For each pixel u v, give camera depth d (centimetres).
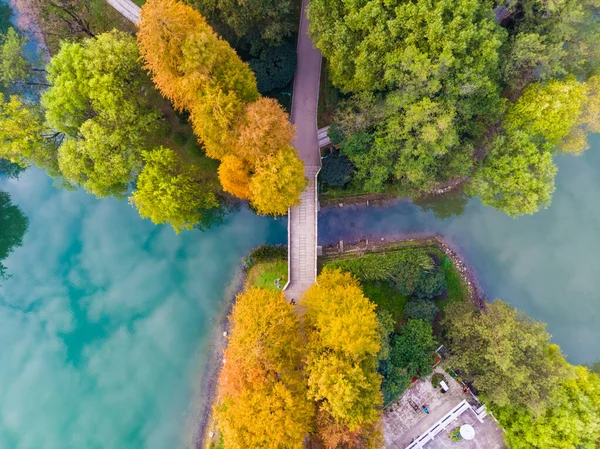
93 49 2984
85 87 2977
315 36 3147
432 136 2831
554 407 2945
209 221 3988
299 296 3594
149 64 2889
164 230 4006
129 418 3738
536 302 3806
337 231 3966
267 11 3075
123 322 3881
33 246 4009
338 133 3378
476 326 3166
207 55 2630
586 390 2997
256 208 3925
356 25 2828
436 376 3488
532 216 3912
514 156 3112
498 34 2762
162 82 2878
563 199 3878
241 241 3944
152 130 3328
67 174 3203
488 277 3859
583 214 3844
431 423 3434
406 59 2705
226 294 3875
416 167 3116
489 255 3900
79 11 3625
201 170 3819
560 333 3738
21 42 3366
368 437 2906
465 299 3781
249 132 2753
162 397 3769
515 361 3061
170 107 3762
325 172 3622
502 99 3011
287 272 3775
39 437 3725
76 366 3828
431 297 3609
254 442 2631
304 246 3631
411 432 3434
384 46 2825
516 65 2878
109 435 3716
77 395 3784
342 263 3791
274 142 2881
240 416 2689
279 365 2803
